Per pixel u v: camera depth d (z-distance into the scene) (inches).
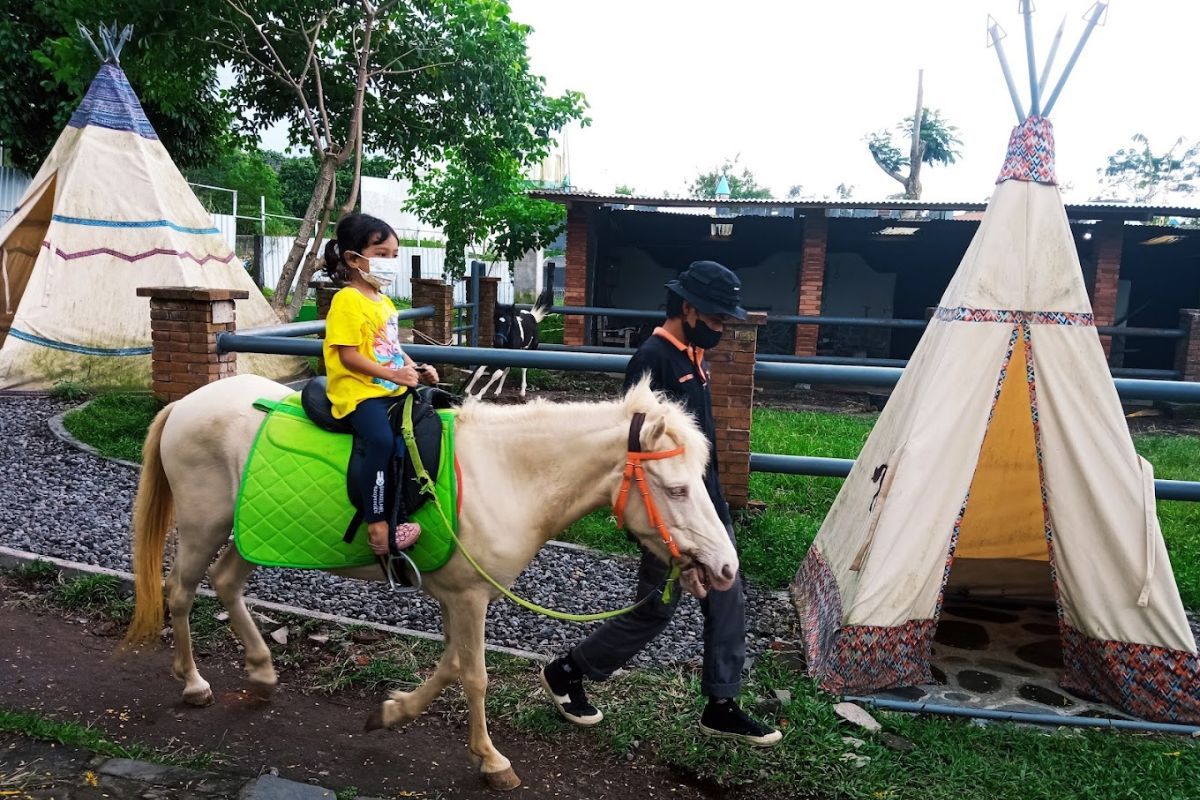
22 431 297.3
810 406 510.9
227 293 291.6
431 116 560.4
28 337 360.2
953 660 183.5
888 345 689.6
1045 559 222.8
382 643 170.4
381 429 120.1
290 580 196.9
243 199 1089.4
